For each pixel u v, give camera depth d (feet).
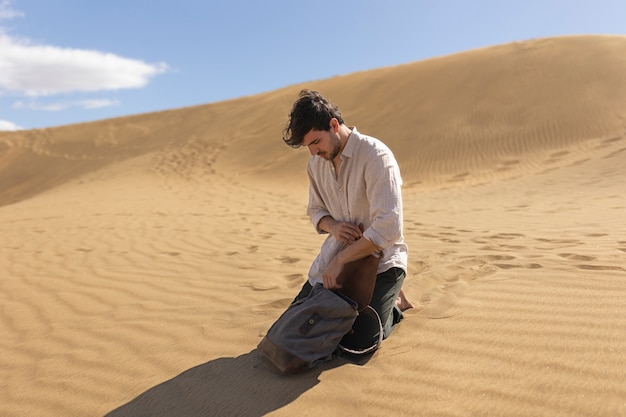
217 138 77.41
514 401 7.08
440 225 22.04
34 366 9.48
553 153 48.65
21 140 102.01
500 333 9.12
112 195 46.03
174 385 8.32
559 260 13.38
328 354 8.53
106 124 103.65
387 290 9.23
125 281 14.88
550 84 61.52
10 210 38.68
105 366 9.25
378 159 8.75
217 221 26.94
